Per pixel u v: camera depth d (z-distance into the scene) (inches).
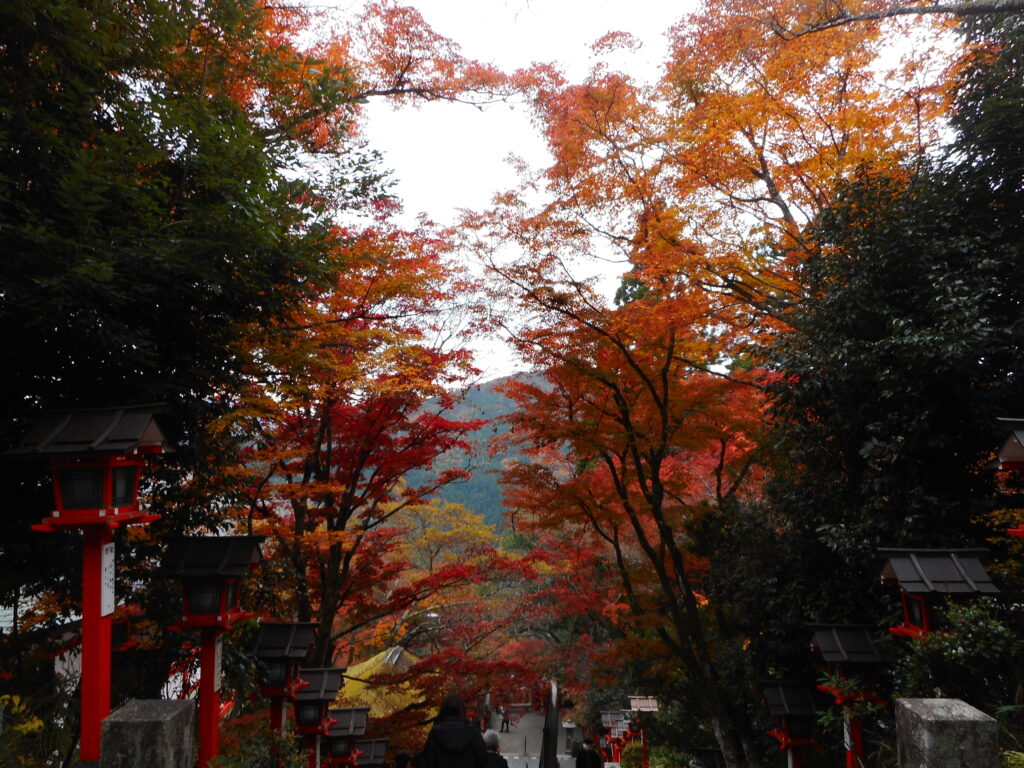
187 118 251.0
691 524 580.4
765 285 465.1
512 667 528.1
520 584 1026.7
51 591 328.8
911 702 159.8
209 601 256.7
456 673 523.5
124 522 226.7
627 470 506.9
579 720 1096.8
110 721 159.8
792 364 367.2
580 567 684.1
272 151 293.6
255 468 432.5
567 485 513.7
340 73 321.1
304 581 438.0
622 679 789.9
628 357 458.6
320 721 373.1
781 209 485.4
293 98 322.0
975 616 237.5
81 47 228.7
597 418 498.9
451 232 458.6
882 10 405.1
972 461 337.7
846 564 380.8
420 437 498.9
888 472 335.0
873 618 369.4
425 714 537.6
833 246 392.5
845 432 366.3
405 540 860.0
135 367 279.0
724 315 481.7
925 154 378.6
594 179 450.0
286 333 356.8
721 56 449.4
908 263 333.7
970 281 322.0
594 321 460.1
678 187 446.0
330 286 336.5
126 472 223.0
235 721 407.2
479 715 580.1
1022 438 215.8
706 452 611.2
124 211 254.4
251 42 318.0
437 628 755.4
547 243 439.8
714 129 433.4
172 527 339.0
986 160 342.3
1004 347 308.5
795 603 398.0
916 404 324.8
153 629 349.1
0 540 271.9
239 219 255.0
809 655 410.6
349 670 769.6
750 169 469.7
